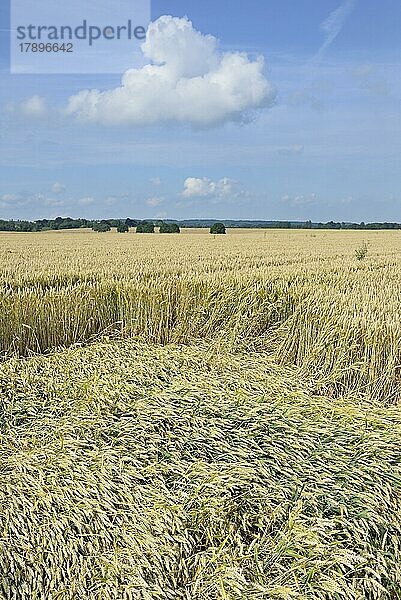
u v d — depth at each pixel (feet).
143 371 20.33
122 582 10.13
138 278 37.40
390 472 12.90
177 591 10.28
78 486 11.91
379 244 133.39
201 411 16.10
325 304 26.84
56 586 10.01
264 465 12.96
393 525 11.49
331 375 21.99
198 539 11.22
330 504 11.66
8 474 12.35
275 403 16.80
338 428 15.28
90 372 20.42
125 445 13.88
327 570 10.32
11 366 21.09
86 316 29.43
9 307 26.45
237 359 24.27
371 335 22.08
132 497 11.81
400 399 21.27
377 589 10.14
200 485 12.13
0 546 10.27
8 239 173.37
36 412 16.58
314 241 157.69
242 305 29.94
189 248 110.11
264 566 10.59
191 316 29.63
